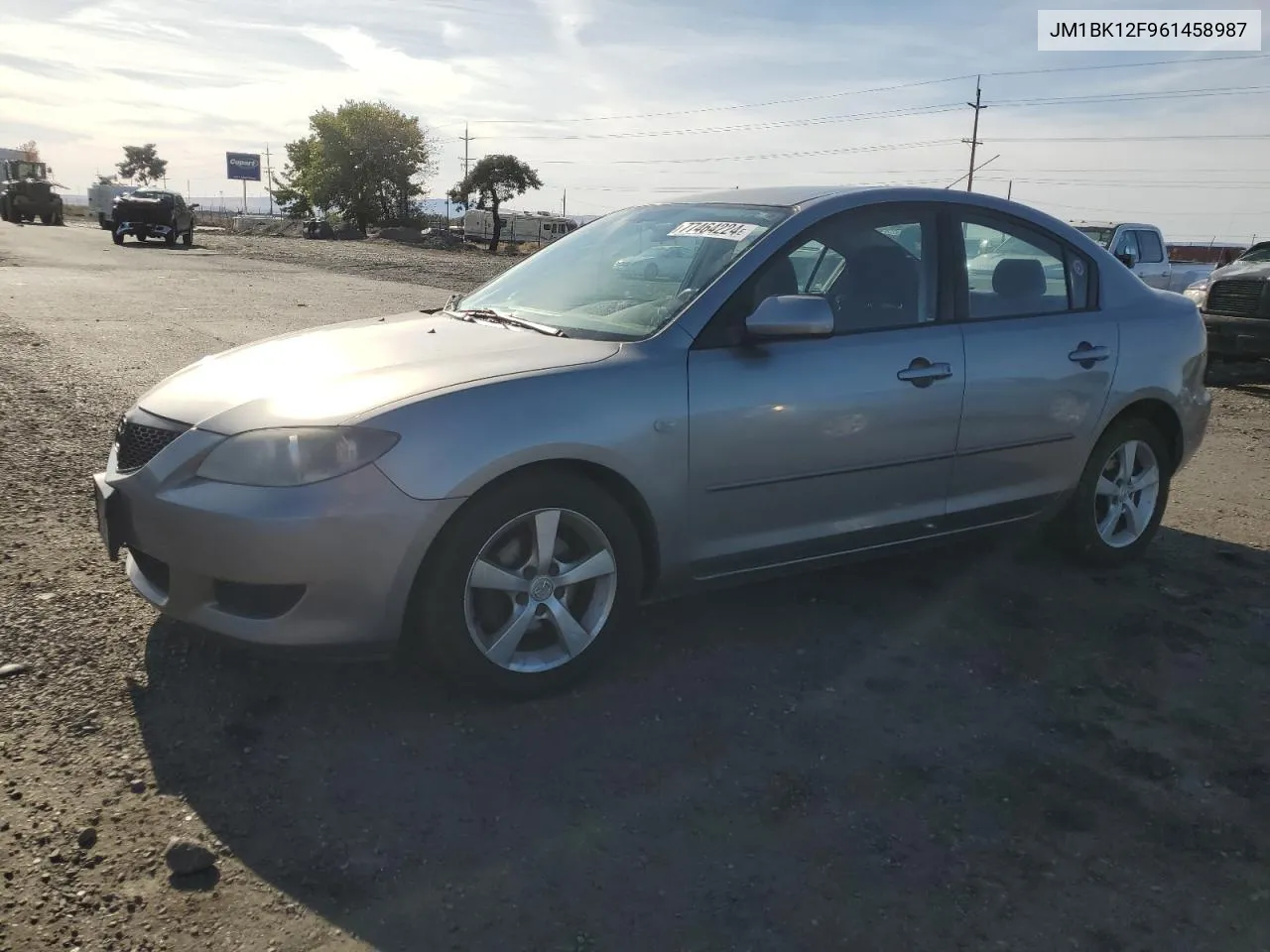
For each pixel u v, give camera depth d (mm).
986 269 4391
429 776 2943
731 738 3232
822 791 2963
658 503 3502
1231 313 11086
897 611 4285
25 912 2320
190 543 3078
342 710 3279
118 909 2352
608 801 2869
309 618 3049
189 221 35062
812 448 3783
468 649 3236
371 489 3010
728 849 2688
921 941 2389
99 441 6344
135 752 2979
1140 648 4016
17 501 5094
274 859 2555
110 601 3961
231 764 2949
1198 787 3068
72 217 69438
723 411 3566
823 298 3568
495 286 4625
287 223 63969
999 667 3805
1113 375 4625
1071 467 4602
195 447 3135
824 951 2342
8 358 9117
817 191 4203
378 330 3984
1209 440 8188
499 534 3230
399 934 2330
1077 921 2477
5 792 2744
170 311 13578
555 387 3309
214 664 3506
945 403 4086
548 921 2393
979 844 2756
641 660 3742
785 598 4379
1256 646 4070
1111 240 16859
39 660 3459
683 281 3873
